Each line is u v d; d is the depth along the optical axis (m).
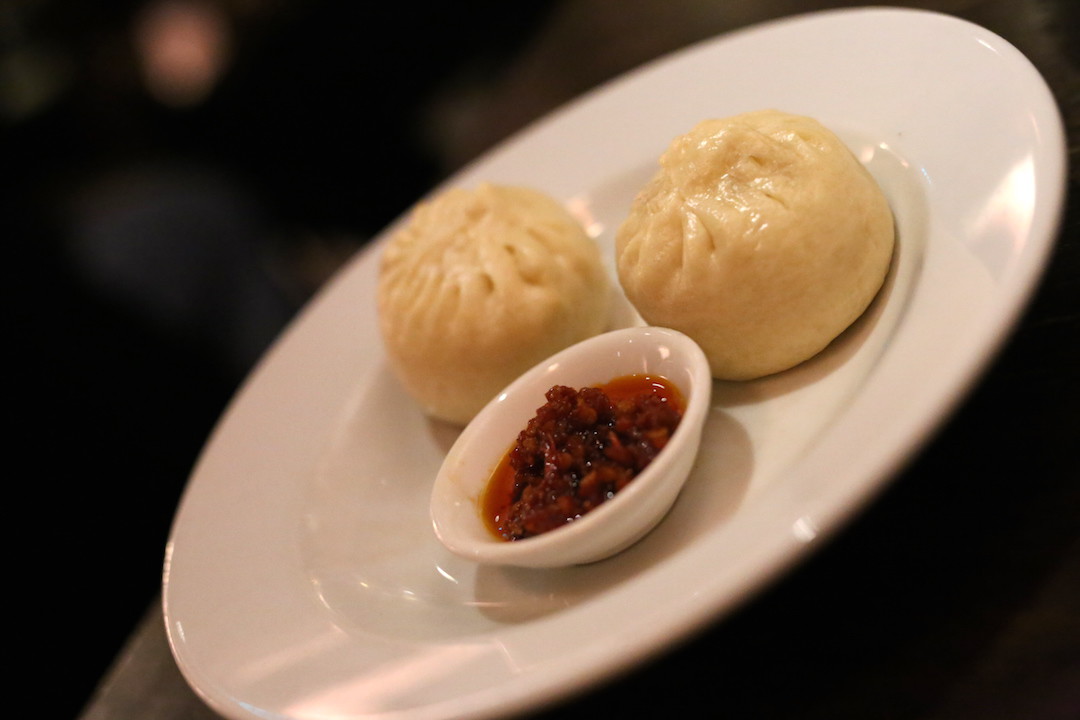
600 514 0.33
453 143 0.79
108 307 0.73
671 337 0.36
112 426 0.72
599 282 0.42
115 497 0.70
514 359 0.40
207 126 0.85
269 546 0.39
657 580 0.31
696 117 0.45
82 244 0.73
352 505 0.41
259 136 0.87
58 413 0.71
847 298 0.35
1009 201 0.32
